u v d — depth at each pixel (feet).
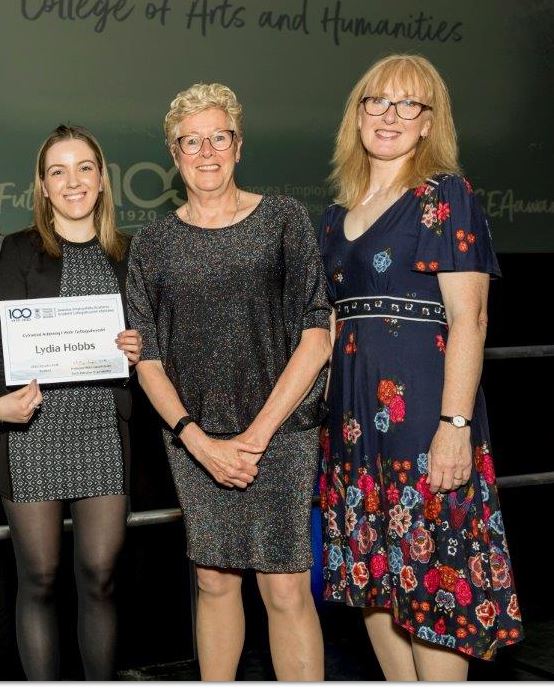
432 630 9.06
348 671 12.52
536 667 12.63
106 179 9.91
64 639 12.67
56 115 13.04
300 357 9.39
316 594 13.39
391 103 9.18
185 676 12.80
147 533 13.32
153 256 9.62
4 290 9.67
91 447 9.74
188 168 9.39
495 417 15.30
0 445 9.68
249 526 9.59
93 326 9.57
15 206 12.92
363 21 14.32
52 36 12.95
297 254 9.51
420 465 9.04
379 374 9.14
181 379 9.57
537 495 15.43
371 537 9.31
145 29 13.34
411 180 9.21
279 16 13.92
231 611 10.07
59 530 9.84
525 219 15.23
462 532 9.02
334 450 9.60
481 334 8.97
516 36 14.97
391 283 9.14
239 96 13.82
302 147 14.16
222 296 9.39
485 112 14.89
